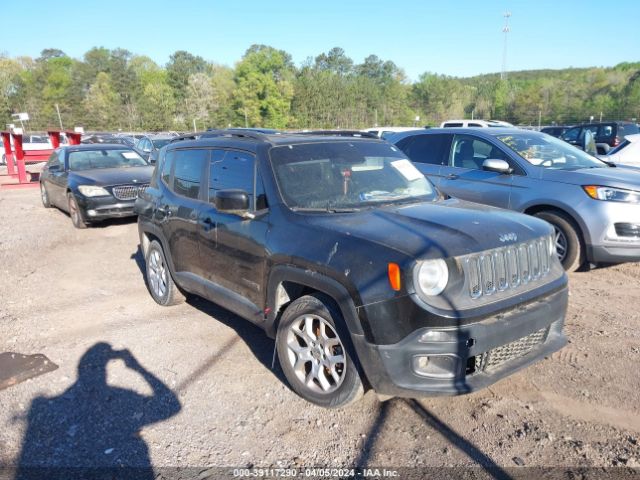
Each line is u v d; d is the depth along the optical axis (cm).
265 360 430
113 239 929
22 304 586
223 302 441
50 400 375
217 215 435
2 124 9569
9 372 418
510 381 382
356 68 14238
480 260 312
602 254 582
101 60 11412
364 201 395
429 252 301
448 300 300
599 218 576
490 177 674
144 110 9431
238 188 422
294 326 362
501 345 314
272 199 386
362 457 304
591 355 419
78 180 1012
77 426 342
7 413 359
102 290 635
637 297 550
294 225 364
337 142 450
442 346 295
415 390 302
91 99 9531
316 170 411
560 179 613
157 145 1948
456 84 11800
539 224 365
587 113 8638
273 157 407
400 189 427
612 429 322
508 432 322
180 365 425
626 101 8256
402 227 334
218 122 9706
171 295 547
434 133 770
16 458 311
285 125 9938
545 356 346
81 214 989
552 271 362
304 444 318
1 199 1493
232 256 417
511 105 9688
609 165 686
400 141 813
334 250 328
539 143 697
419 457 303
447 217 354
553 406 349
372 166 440
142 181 1027
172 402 369
